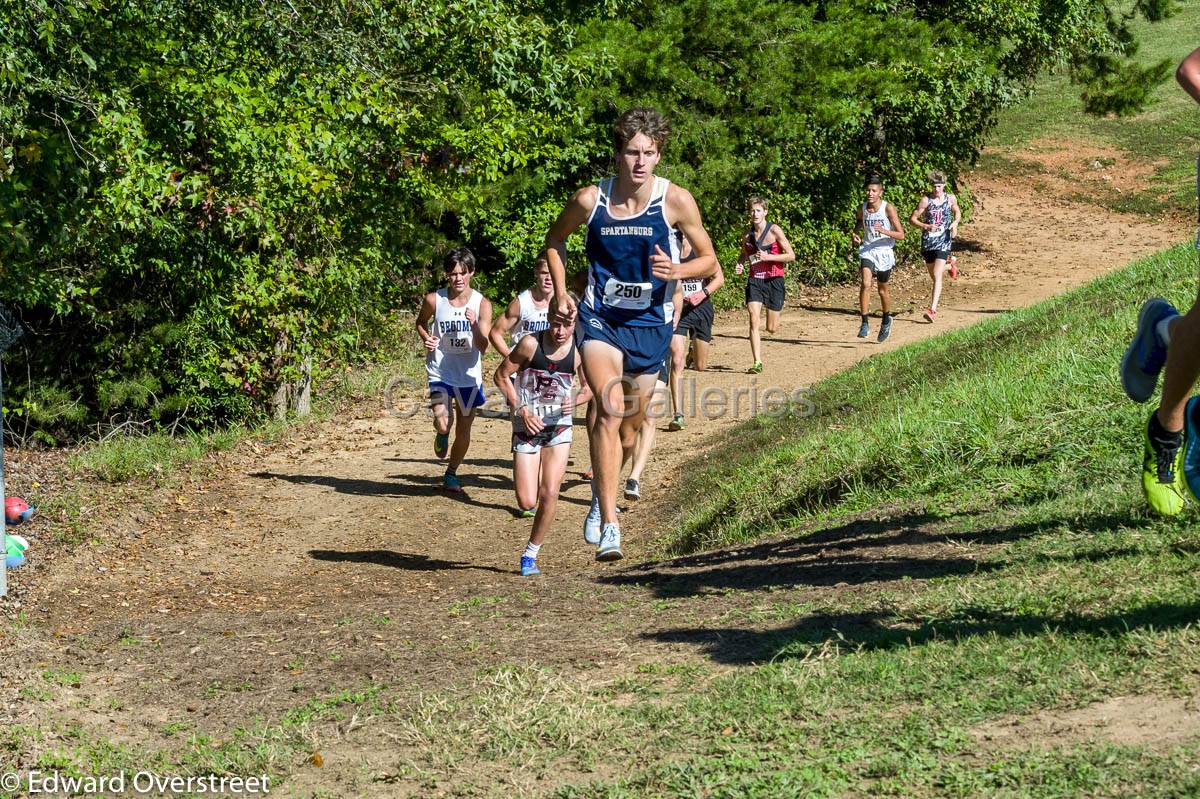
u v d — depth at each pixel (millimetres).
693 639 5066
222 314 13383
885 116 21297
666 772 3615
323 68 11766
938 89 20672
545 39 14055
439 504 10195
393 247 15391
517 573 8000
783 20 18812
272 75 12289
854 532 6711
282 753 4383
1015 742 3346
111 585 8016
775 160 19078
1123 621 4035
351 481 10945
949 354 12109
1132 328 8984
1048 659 3844
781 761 3549
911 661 4145
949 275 22234
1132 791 2908
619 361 5891
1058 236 25906
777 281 14406
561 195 18016
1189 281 10227
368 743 4406
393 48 12516
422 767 4070
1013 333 11852
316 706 4922
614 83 17188
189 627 6648
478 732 4289
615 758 3883
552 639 5465
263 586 8055
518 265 17672
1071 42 23500
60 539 8852
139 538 9203
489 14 12484
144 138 11320
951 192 23188
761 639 4879
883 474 7812
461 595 7008
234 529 9539
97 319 13344
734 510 8672
